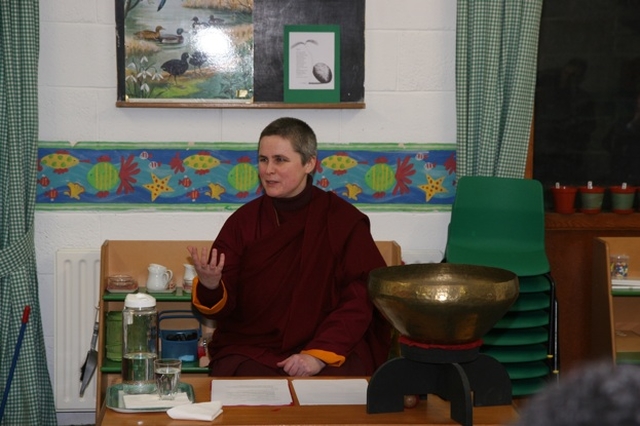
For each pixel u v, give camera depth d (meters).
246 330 2.72
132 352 2.11
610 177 3.74
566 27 3.68
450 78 3.56
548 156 3.72
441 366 1.83
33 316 3.35
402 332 1.83
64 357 3.38
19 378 3.32
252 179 3.53
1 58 3.28
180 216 3.52
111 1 3.43
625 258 3.52
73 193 3.47
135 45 3.42
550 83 3.70
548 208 3.73
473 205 3.36
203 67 3.46
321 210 2.74
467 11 3.46
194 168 3.51
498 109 3.48
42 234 3.47
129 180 3.49
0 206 3.32
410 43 3.54
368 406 1.83
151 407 1.80
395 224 3.60
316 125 3.55
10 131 3.27
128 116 3.48
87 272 3.38
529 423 0.44
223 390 2.01
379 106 3.55
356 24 3.50
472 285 1.71
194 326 3.48
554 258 3.69
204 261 2.49
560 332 3.69
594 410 0.43
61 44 3.42
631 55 3.70
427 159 3.58
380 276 1.89
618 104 3.71
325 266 2.70
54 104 3.44
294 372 2.45
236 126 3.52
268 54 3.48
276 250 2.69
